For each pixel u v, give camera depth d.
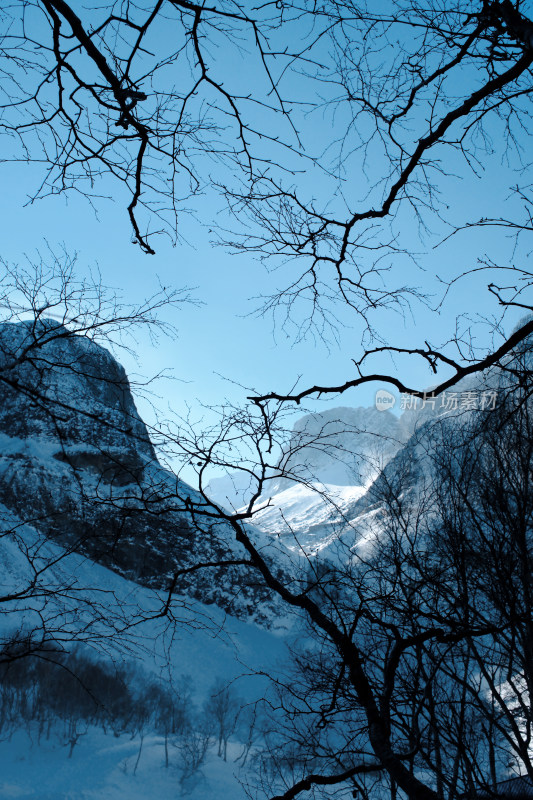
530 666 5.03
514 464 5.07
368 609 4.03
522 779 5.07
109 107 3.56
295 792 3.67
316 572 4.50
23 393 3.64
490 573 5.39
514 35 3.17
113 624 4.82
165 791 30.44
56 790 31.23
